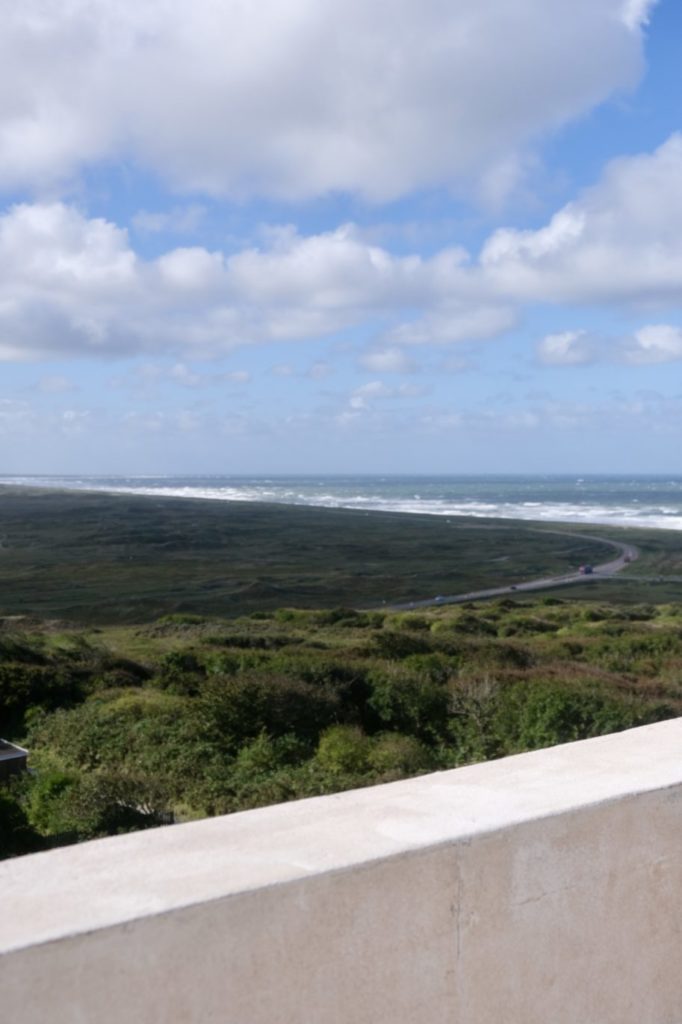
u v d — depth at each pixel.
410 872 1.59
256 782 13.34
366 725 18.09
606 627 37.16
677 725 2.56
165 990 1.34
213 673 22.50
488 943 1.71
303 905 1.47
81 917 1.31
